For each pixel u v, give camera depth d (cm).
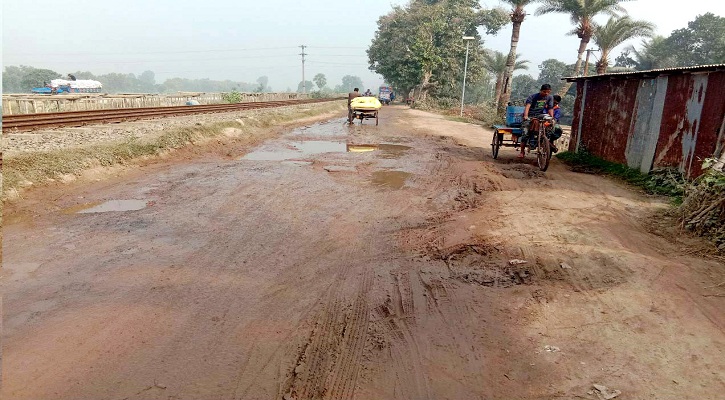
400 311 402
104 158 940
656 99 899
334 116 2992
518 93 7925
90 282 439
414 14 5850
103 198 748
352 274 476
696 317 378
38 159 823
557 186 870
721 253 500
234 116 1981
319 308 405
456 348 347
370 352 342
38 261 486
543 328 370
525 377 312
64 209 679
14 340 340
